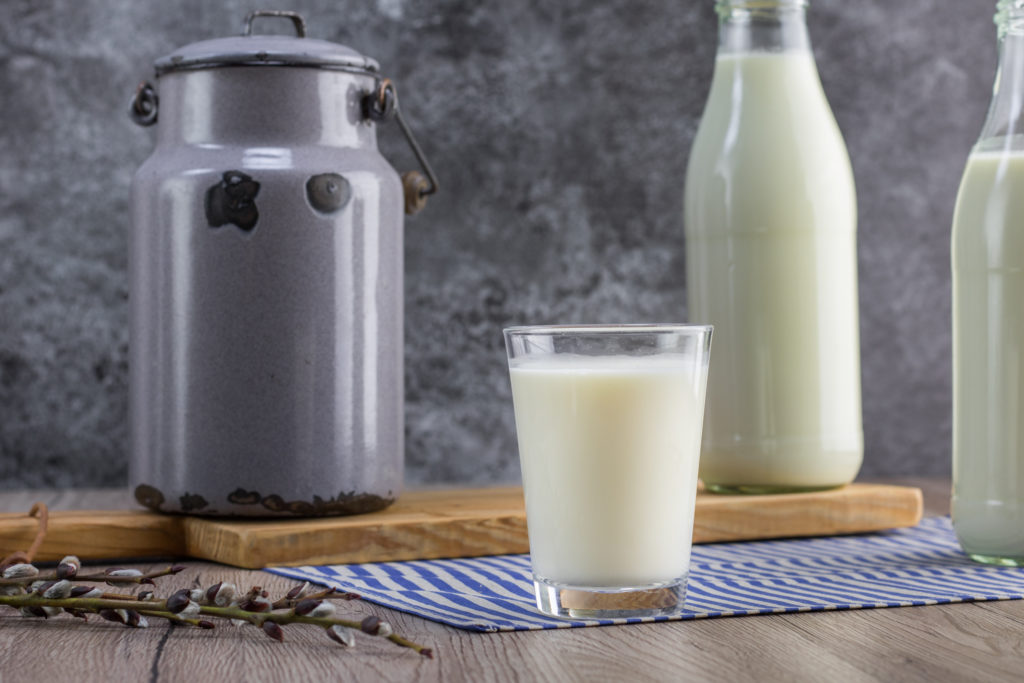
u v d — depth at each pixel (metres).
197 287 0.83
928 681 0.51
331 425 0.84
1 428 1.26
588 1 1.35
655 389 0.62
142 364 0.86
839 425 0.97
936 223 1.41
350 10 1.31
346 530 0.81
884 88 1.40
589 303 1.35
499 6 1.33
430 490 1.08
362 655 0.56
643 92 1.36
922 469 1.42
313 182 0.84
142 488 0.86
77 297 1.27
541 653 0.56
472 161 1.33
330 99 0.87
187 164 0.84
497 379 1.34
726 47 1.01
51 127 1.26
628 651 0.56
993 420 0.77
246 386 0.83
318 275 0.84
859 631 0.60
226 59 0.85
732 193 0.97
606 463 0.62
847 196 0.99
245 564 0.79
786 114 0.98
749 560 0.82
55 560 0.82
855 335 1.00
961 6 1.41
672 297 1.36
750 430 0.96
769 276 0.96
